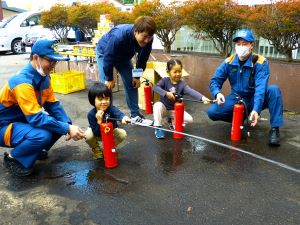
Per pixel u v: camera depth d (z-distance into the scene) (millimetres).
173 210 2311
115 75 5957
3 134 2734
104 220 2209
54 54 2584
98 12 8156
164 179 2744
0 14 20828
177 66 3621
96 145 3111
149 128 4016
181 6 5898
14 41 12102
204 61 5184
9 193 2568
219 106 3668
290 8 4203
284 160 3061
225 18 5078
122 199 2455
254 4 5336
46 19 9406
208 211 2293
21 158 2754
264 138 3602
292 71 4348
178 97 3555
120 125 4117
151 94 4543
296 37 4535
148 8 6086
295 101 4414
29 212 2316
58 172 2895
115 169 2932
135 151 3322
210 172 2857
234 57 3564
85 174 2852
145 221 2193
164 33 6453
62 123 2713
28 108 2607
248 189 2570
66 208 2354
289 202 2389
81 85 6098
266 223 2158
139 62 3857
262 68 3414
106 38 3936
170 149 3361
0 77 7359
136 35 3312
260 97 3262
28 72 2668
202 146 3422
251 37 3326
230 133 3797
